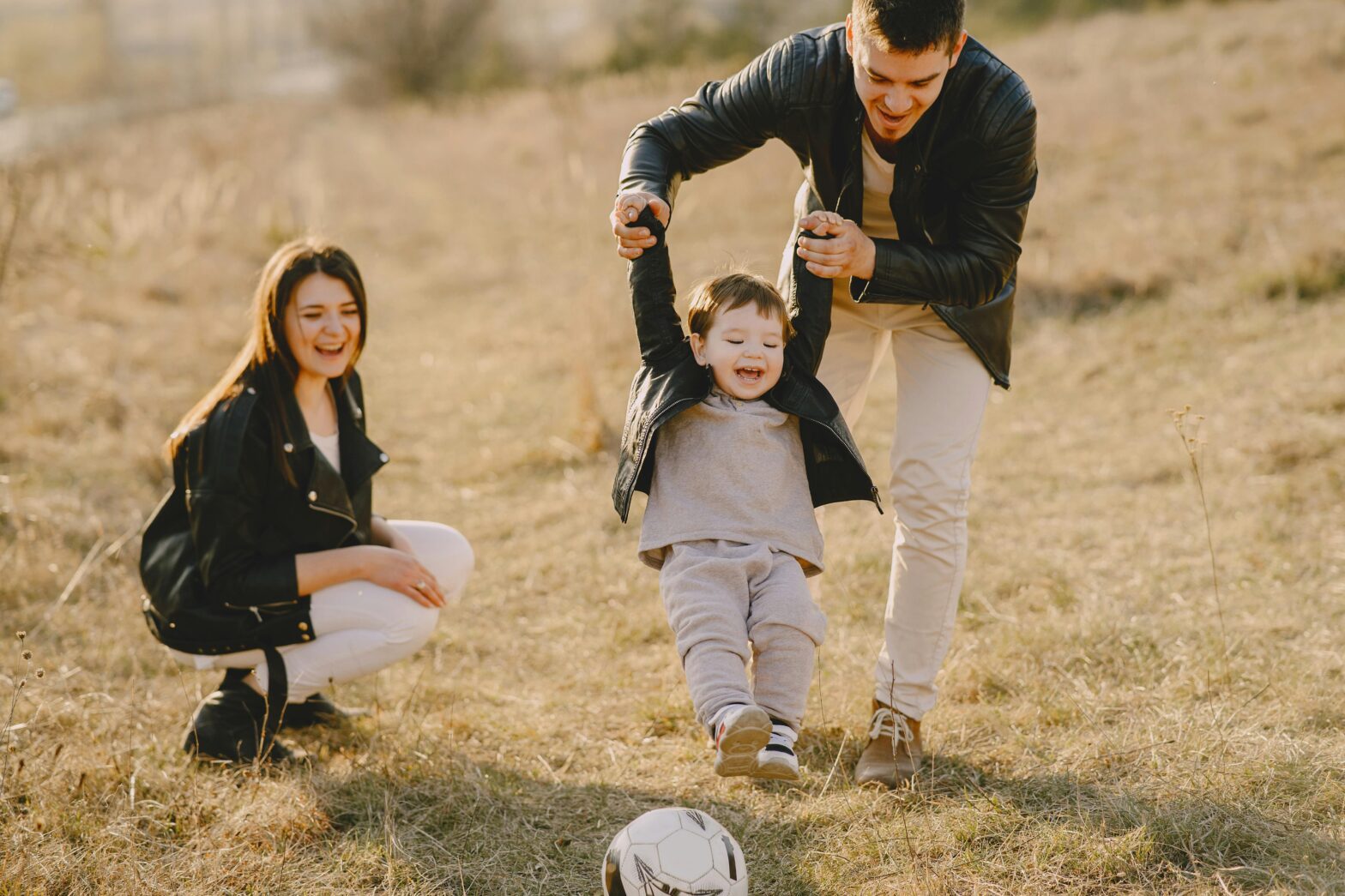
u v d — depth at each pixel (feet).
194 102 91.15
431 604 11.16
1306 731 10.37
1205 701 11.16
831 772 10.34
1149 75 40.50
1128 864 8.69
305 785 10.35
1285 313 22.93
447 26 98.53
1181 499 16.55
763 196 36.24
